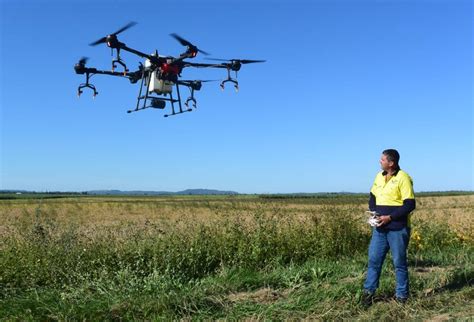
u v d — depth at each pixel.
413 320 6.59
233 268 8.85
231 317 6.55
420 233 12.79
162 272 8.58
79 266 8.37
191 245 9.52
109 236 9.80
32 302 6.81
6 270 8.19
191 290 7.48
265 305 6.93
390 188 7.53
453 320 6.48
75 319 6.45
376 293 7.69
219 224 10.88
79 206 44.28
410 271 9.51
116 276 8.04
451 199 53.25
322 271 8.83
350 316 6.78
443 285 8.42
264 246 10.23
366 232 11.88
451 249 12.07
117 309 6.73
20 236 10.07
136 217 28.92
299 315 6.66
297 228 11.12
